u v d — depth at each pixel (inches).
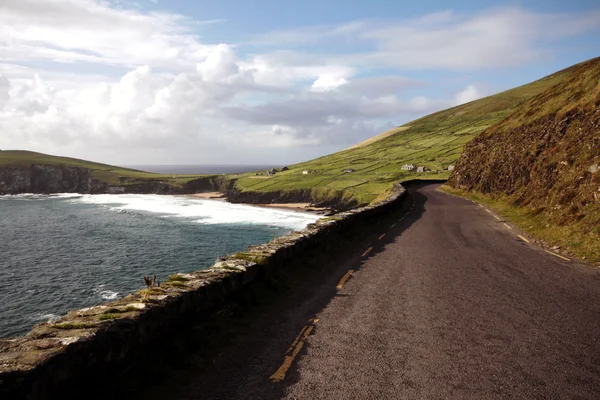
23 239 2263.8
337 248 569.9
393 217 961.5
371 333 267.0
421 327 275.9
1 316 1119.0
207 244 2107.5
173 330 231.3
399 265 470.9
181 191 7091.5
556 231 644.7
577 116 955.3
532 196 942.4
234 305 295.3
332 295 355.9
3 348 155.3
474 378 204.5
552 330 268.2
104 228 2664.9
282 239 461.1
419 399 185.5
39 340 161.3
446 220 898.1
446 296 346.6
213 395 191.5
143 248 2005.4
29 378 136.2
